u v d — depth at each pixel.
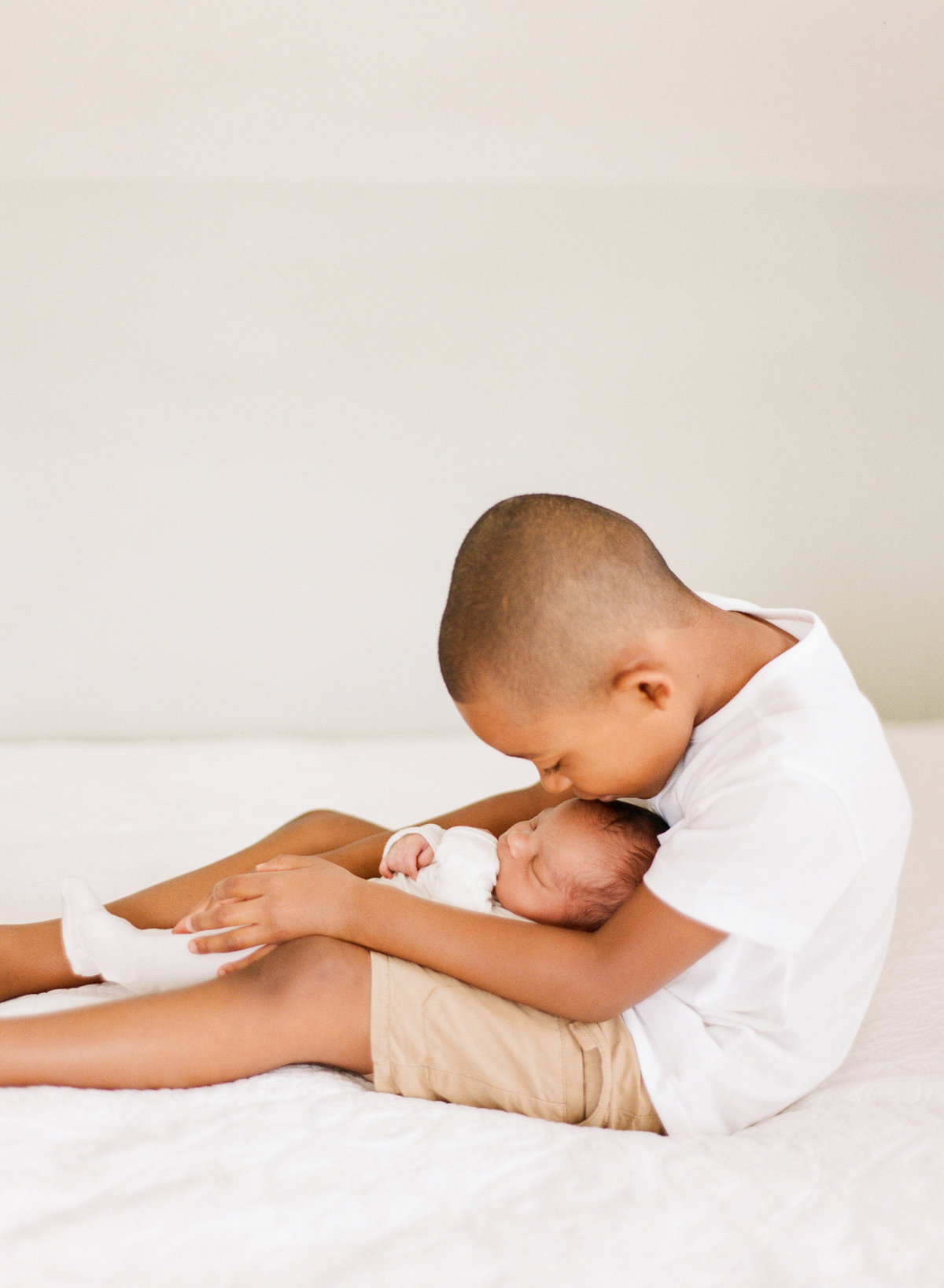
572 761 0.79
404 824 1.62
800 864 0.72
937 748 2.03
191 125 2.24
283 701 2.51
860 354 2.54
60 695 2.45
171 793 1.73
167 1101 0.73
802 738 0.74
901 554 2.60
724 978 0.79
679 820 0.84
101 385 2.38
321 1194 0.63
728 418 2.54
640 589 0.76
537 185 2.45
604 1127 0.79
